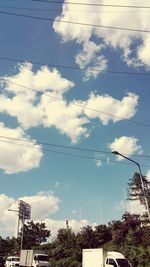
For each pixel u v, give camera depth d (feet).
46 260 161.89
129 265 118.32
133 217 194.18
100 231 213.87
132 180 245.65
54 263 211.41
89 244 211.41
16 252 271.69
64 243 228.63
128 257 153.89
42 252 167.02
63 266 204.03
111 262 120.26
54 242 248.32
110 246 189.47
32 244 287.48
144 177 244.83
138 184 240.73
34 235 296.10
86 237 213.66
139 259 150.20
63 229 242.37
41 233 298.56
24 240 289.74
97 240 212.23
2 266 207.82
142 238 170.09
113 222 210.38
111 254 123.24
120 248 167.32
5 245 316.60
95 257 127.34
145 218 202.28
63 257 220.84
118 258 120.06
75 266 196.65
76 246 215.72
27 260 165.48
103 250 125.18
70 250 218.38
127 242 175.01
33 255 163.22
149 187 236.22
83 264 132.77
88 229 216.95
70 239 226.99
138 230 177.27
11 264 188.44
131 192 242.58
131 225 188.75
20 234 299.58
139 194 238.68
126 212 198.39
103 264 123.03
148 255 151.12
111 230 211.41
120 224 202.59
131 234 176.14
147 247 162.30
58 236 239.71
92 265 127.85
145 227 183.21
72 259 206.59
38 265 156.97
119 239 187.32
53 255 224.33
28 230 296.92
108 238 212.23
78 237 220.84
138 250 156.46
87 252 132.16
